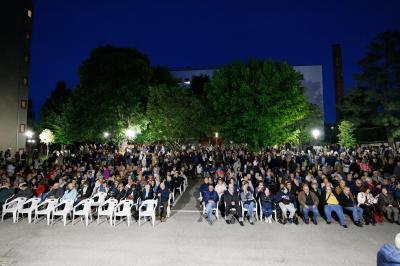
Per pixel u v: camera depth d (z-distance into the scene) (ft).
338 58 177.88
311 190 41.47
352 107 107.34
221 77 88.43
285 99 80.07
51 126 152.25
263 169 57.67
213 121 93.50
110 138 101.55
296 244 29.35
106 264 24.27
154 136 91.86
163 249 27.81
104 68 108.68
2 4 101.40
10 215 41.04
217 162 73.20
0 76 99.09
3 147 97.71
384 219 38.91
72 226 35.70
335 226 35.96
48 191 45.44
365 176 44.96
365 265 24.26
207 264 24.40
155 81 124.77
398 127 96.94
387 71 100.58
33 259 25.25
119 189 43.78
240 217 37.06
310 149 86.74
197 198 53.42
